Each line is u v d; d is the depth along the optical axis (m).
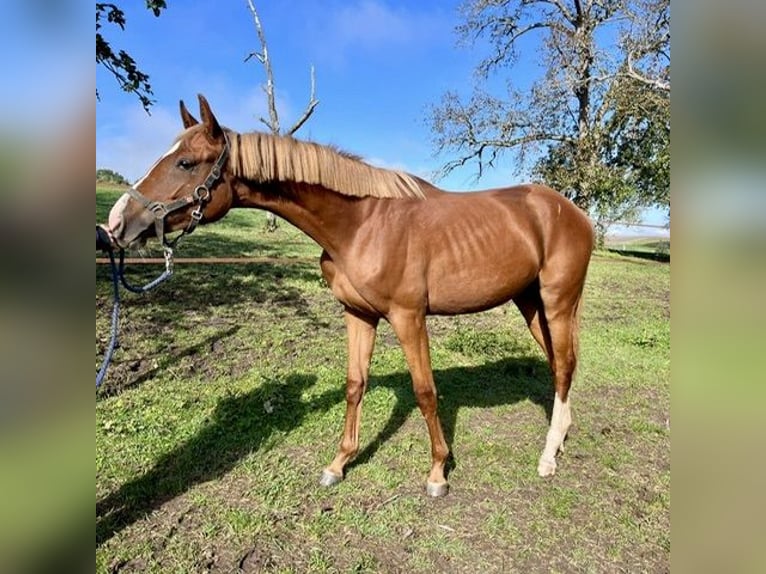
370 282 2.17
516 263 2.43
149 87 3.91
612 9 13.45
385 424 3.06
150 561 1.89
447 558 1.97
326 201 2.12
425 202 2.33
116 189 14.64
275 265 8.79
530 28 15.45
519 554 2.00
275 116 14.13
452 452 2.78
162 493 2.29
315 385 3.59
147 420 2.92
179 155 1.93
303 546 2.01
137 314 5.13
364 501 2.32
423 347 2.29
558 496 2.39
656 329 5.67
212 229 13.54
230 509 2.21
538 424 3.14
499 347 4.65
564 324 2.64
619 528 2.17
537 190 2.69
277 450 2.72
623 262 12.23
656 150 12.98
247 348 4.38
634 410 3.44
